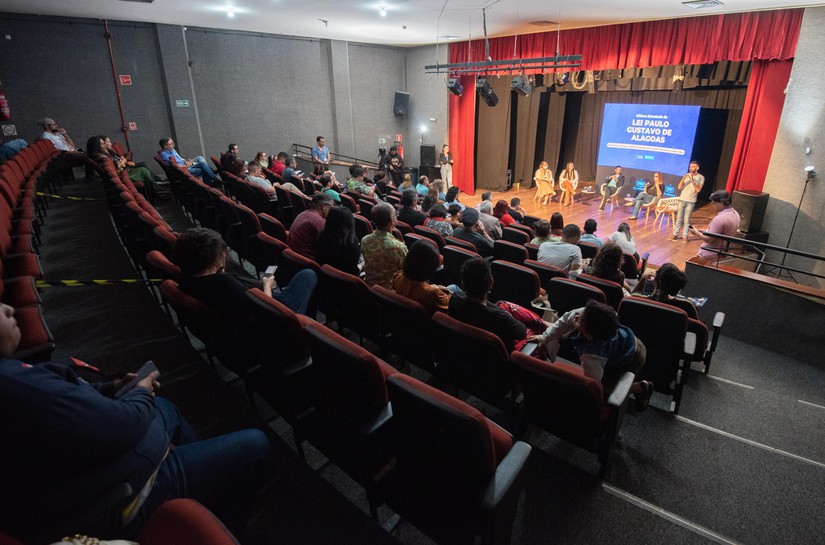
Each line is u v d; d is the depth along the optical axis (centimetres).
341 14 809
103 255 444
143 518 111
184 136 998
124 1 701
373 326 281
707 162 1127
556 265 415
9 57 810
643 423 274
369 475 177
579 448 244
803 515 212
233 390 237
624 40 848
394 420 160
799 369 389
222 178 750
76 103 884
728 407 305
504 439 169
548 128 1365
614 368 236
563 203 1152
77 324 310
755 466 240
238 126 1083
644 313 268
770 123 729
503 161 1319
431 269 258
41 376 96
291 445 229
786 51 669
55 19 834
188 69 975
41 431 92
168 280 223
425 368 266
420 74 1311
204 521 81
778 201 698
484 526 149
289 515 159
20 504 95
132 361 267
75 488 99
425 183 939
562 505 205
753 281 433
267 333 195
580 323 231
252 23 922
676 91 1105
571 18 805
